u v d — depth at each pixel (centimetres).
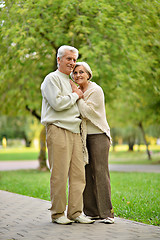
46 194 820
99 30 1157
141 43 1205
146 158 3291
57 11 1127
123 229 414
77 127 471
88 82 495
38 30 1159
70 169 470
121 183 1045
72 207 462
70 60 478
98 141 472
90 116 469
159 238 368
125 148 7619
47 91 467
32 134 3173
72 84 486
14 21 1117
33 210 560
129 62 1180
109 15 1120
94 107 471
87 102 472
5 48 1148
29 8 1095
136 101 1553
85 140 475
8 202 650
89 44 1123
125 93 1495
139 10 1145
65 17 1162
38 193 854
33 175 1505
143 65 1180
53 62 1333
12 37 1089
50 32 1155
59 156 458
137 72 1171
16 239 369
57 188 455
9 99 1587
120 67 1176
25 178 1338
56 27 1134
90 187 482
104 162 470
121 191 840
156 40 1207
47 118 467
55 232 400
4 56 1151
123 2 1111
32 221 470
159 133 2923
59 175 456
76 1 1049
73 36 1159
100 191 464
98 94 477
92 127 476
